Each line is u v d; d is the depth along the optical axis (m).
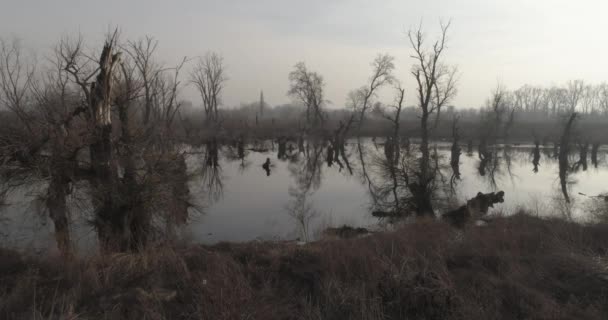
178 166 10.27
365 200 17.80
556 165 32.94
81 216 9.59
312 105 61.84
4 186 9.71
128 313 4.96
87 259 6.75
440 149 46.62
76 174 8.95
